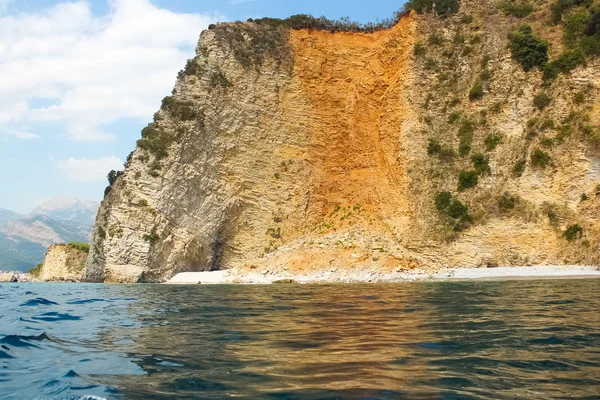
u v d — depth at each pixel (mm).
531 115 43844
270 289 29641
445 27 51469
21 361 9789
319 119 52656
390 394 7102
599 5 45375
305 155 51500
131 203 46250
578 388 7305
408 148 46625
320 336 11797
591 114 40906
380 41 55125
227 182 50031
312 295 23984
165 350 10586
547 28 47750
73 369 9000
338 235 44031
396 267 37750
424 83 49312
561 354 9336
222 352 10234
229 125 51219
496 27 49469
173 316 16734
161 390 7551
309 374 8266
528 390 7242
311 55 54688
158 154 48031
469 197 42000
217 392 7387
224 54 53188
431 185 44031
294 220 49188
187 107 50250
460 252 39531
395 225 43469
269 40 54656
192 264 47562
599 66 42625
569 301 17656
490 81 46875
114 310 19031
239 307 19156
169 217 46875
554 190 40156
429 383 7617
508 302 17969
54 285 42562
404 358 9242
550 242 37750
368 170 49781
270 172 50781
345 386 7531
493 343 10398
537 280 29938
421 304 18188
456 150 45125
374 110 51688
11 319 16359
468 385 7500
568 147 40594
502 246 38812
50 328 14195
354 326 13195
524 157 42156
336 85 53844
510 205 40344
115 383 7992
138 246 45062
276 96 52781
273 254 45344
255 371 8570
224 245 49281
